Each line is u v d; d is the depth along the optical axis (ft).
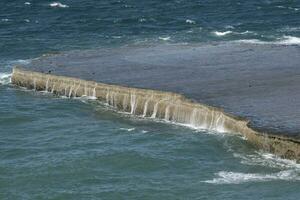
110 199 296.30
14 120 389.60
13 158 337.52
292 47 501.56
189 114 375.04
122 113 397.80
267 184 304.09
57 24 642.22
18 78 450.30
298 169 316.19
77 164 327.88
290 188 299.79
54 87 432.66
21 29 625.00
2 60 514.68
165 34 587.27
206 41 554.05
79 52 505.66
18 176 317.42
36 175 318.04
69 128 376.27
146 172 319.88
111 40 569.23
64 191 304.09
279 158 327.26
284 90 394.11
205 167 322.14
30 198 298.97
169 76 426.92
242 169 319.06
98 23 639.35
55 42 569.23
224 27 609.01
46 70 448.65
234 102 376.48
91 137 362.12
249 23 622.13
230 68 444.14
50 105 412.16
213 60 466.70
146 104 392.68
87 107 407.64
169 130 368.07
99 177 315.78
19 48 550.36
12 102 419.33
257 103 373.61
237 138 348.38
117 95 404.57
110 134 365.61
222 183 306.76
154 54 490.49
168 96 386.73
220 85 406.41
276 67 442.91
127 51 504.43
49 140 359.66
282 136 328.29
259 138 335.47
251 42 542.57
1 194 302.45
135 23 635.25
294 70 434.30
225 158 330.54
